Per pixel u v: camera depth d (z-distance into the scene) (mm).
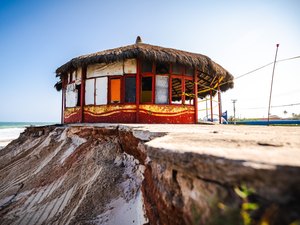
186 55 11031
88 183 5043
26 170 8023
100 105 11289
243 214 1153
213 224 1293
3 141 27453
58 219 4301
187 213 1620
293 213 976
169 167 1961
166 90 11180
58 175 6398
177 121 11234
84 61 10828
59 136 9734
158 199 2252
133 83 11008
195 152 1544
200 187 1495
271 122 16078
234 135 2971
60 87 16562
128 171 5109
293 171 1012
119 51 10484
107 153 6078
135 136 4547
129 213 3850
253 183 1140
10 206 5586
